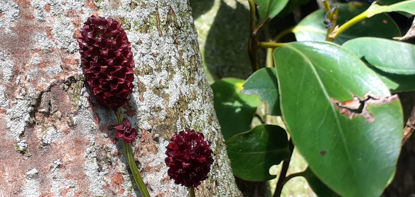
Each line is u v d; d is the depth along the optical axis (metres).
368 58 0.25
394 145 0.21
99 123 0.20
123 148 0.20
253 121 0.32
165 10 0.23
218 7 0.35
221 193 0.23
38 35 0.19
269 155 0.27
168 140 0.22
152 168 0.21
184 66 0.23
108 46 0.19
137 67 0.21
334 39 0.29
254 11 0.30
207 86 0.25
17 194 0.19
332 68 0.23
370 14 0.26
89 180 0.20
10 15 0.19
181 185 0.20
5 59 0.19
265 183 0.31
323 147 0.21
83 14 0.20
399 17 0.38
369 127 0.21
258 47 0.31
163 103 0.22
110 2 0.21
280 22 0.36
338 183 0.21
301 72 0.23
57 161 0.19
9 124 0.19
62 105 0.19
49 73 0.19
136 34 0.21
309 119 0.22
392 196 0.37
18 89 0.19
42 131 0.19
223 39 0.34
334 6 0.28
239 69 0.34
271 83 0.25
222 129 0.29
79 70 0.20
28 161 0.19
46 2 0.20
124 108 0.21
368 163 0.21
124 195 0.20
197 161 0.19
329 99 0.22
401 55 0.25
